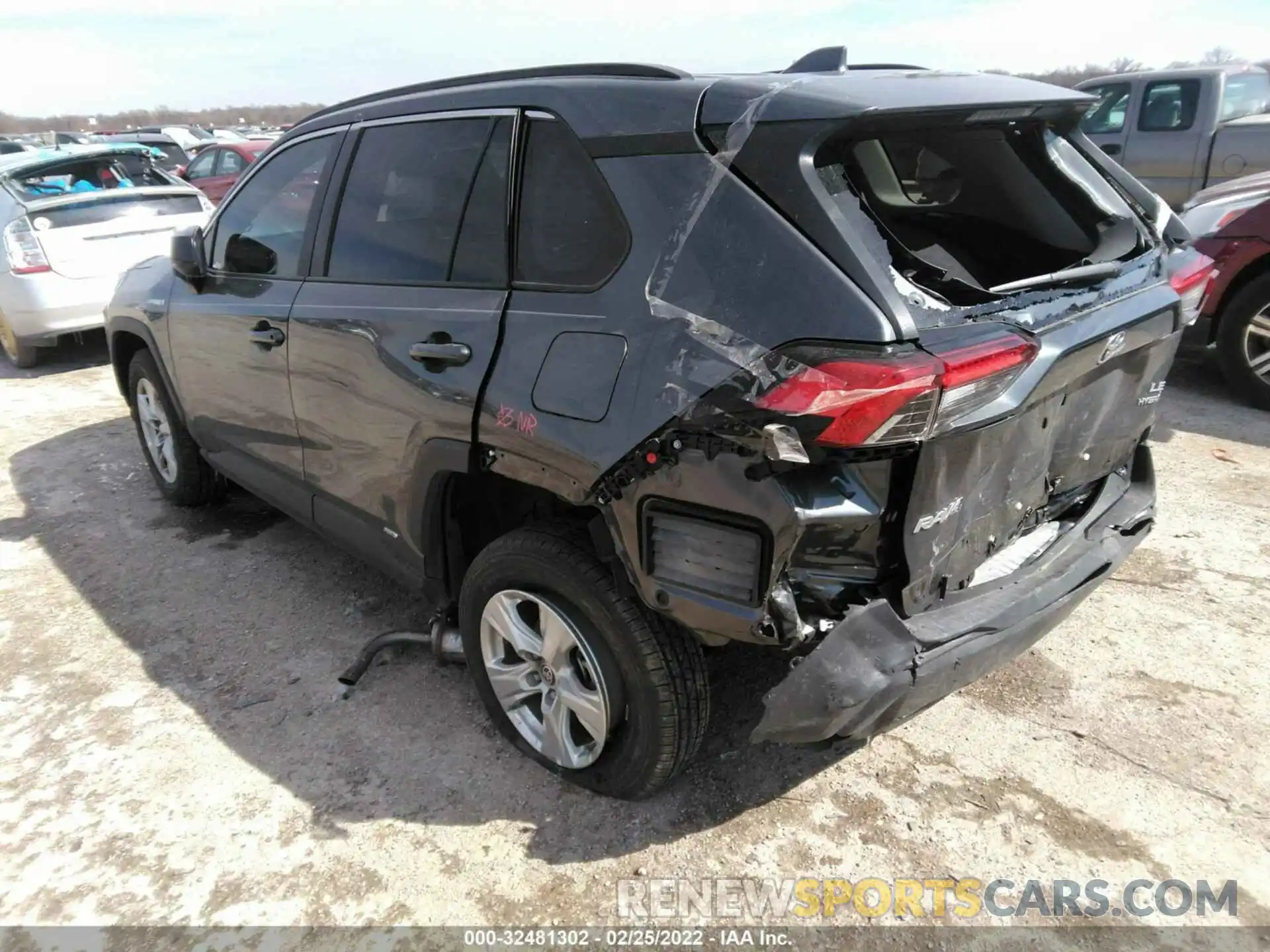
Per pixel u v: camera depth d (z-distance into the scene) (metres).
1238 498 4.12
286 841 2.41
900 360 1.73
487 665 2.63
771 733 1.98
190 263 3.63
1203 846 2.30
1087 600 3.40
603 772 2.44
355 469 2.95
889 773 2.58
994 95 2.24
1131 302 2.33
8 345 7.41
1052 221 2.71
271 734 2.83
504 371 2.30
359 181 2.97
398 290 2.72
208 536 4.27
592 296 2.19
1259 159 7.89
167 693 3.06
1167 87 8.41
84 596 3.72
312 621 3.49
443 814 2.49
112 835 2.44
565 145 2.32
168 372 4.02
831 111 1.92
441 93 2.76
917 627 2.00
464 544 2.78
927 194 2.91
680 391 1.92
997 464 2.08
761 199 1.94
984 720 2.78
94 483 4.94
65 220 6.98
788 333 1.82
